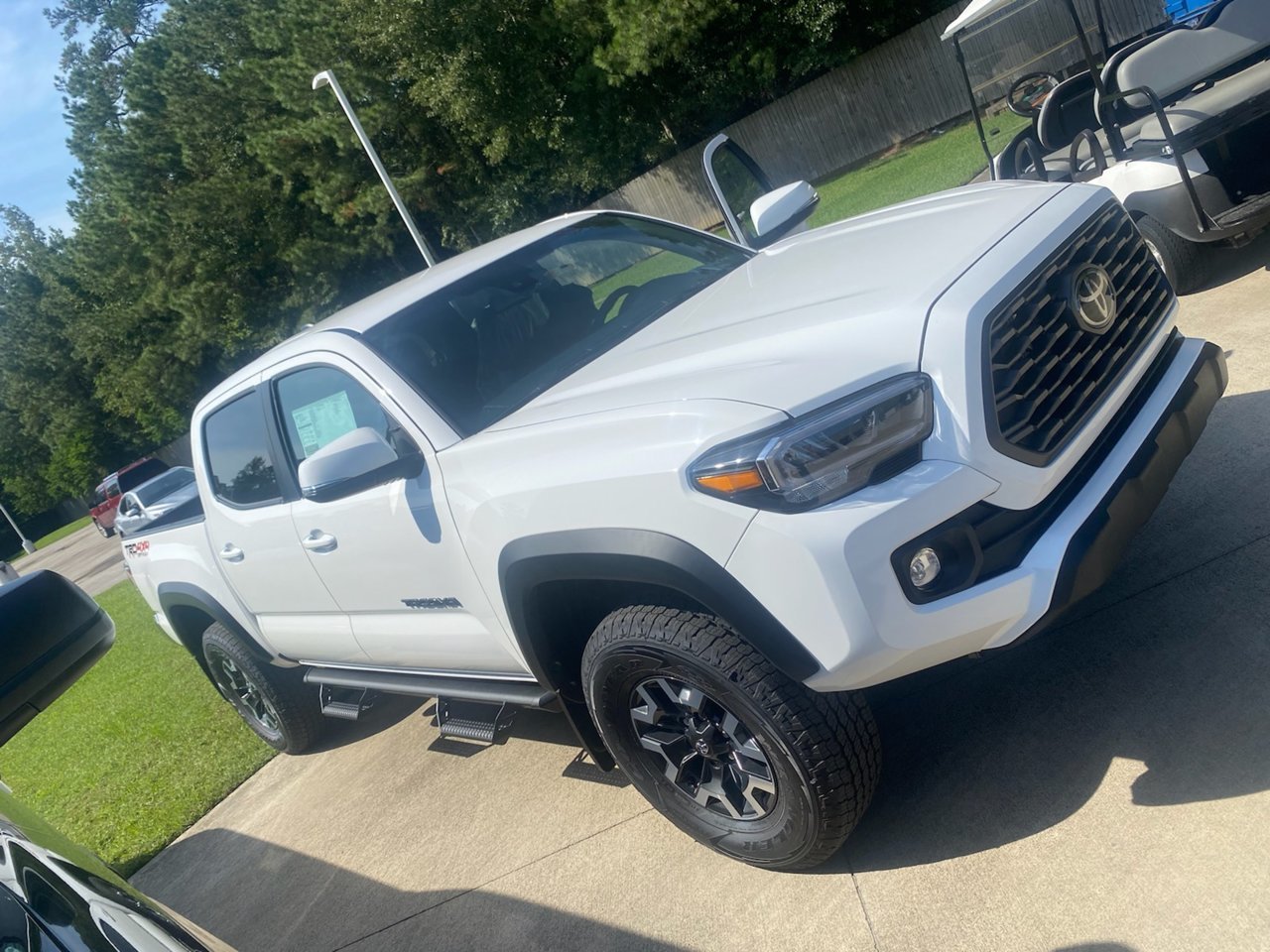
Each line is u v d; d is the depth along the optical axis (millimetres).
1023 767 2969
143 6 48000
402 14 29875
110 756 7117
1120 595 3531
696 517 2535
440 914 3520
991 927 2492
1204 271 5512
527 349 3699
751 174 5250
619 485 2676
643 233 4488
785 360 2693
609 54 28266
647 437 2672
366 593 3873
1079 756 2914
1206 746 2740
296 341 4203
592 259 4160
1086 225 3070
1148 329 3119
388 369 3576
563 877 3424
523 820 3863
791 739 2641
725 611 2566
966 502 2475
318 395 3857
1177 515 3822
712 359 2889
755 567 2482
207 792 5461
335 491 3191
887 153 28609
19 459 68812
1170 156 5156
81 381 62938
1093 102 5938
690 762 3025
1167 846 2494
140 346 49219
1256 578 3281
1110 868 2506
